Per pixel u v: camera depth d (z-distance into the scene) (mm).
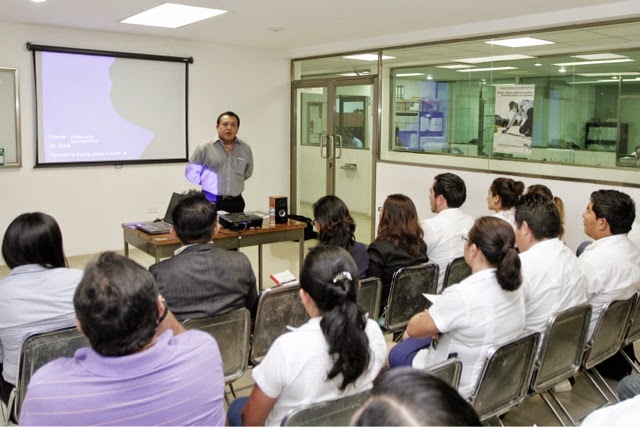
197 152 5051
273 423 1663
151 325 1229
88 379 1169
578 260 2750
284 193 7797
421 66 6008
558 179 4930
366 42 6293
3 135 5516
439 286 3363
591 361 2723
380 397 737
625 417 1348
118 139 6230
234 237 4020
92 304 1167
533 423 2797
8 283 2047
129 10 4840
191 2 4484
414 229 3123
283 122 7637
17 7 4734
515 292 2166
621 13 4242
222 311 2365
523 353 2227
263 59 7273
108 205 6262
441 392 724
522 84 5160
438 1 4320
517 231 2588
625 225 2773
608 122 4594
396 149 6402
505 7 4516
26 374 2014
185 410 1257
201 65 6723
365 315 1694
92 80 5961
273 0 4363
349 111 6898
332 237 2945
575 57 4758
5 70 5434
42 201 5836
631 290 2742
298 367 1566
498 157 5422
